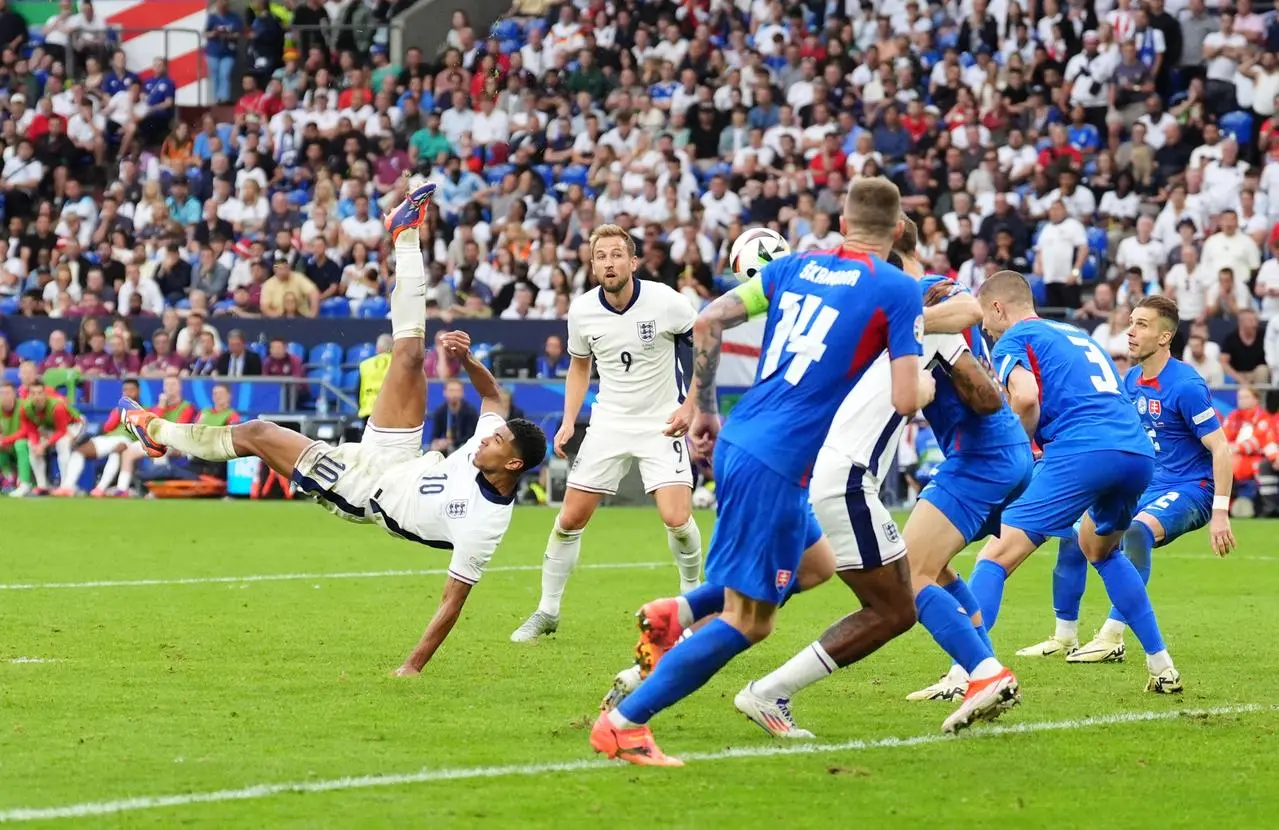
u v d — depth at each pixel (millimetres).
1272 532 55156
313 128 85188
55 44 95062
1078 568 28516
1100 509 25141
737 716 22031
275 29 92938
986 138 78938
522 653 27750
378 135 84812
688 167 80312
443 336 26125
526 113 84938
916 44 85250
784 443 18312
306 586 37344
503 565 43000
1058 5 83625
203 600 34406
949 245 72062
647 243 71188
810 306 18578
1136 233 73875
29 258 81750
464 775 17969
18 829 15375
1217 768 19000
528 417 65250
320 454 25328
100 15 97688
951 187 75438
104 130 90750
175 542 47656
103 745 19328
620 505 65062
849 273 18500
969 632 20688
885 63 82500
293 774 17875
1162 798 17484
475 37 89688
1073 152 76312
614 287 29938
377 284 75062
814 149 79875
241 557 43781
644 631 19438
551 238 74500
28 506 61125
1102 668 27297
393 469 25422
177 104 94500
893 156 79125
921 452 63938
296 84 90562
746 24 89250
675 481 30484
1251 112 78250
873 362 20359
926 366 22266
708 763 18828
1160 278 71000
